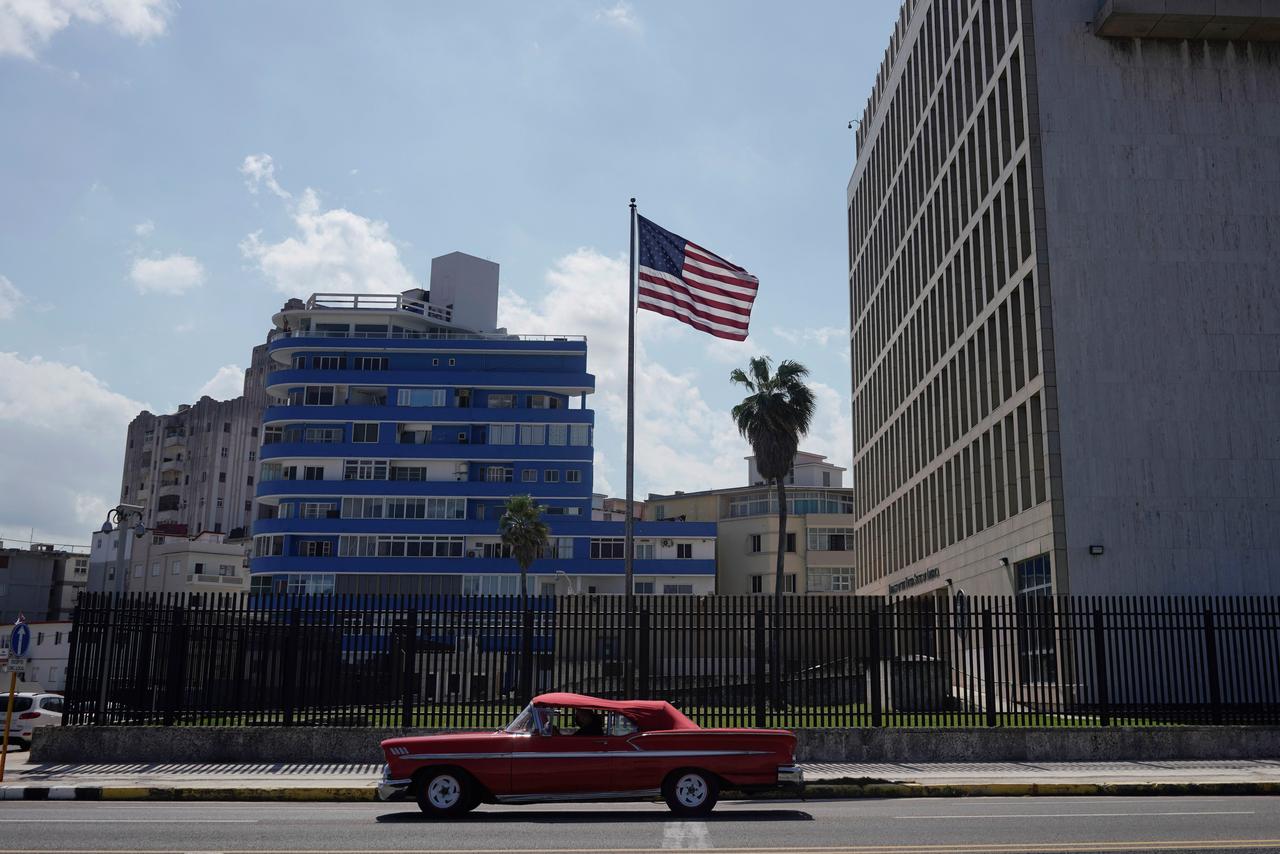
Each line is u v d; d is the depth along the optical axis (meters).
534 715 13.19
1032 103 34.69
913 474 52.28
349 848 9.71
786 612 19.70
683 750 13.01
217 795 15.29
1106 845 9.67
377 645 20.16
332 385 77.19
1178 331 33.38
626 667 19.23
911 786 15.66
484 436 76.38
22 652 17.12
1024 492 35.56
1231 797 15.08
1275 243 34.09
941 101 47.59
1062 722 20.19
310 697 19.05
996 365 39.09
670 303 24.23
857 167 69.38
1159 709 19.81
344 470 75.31
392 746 12.92
